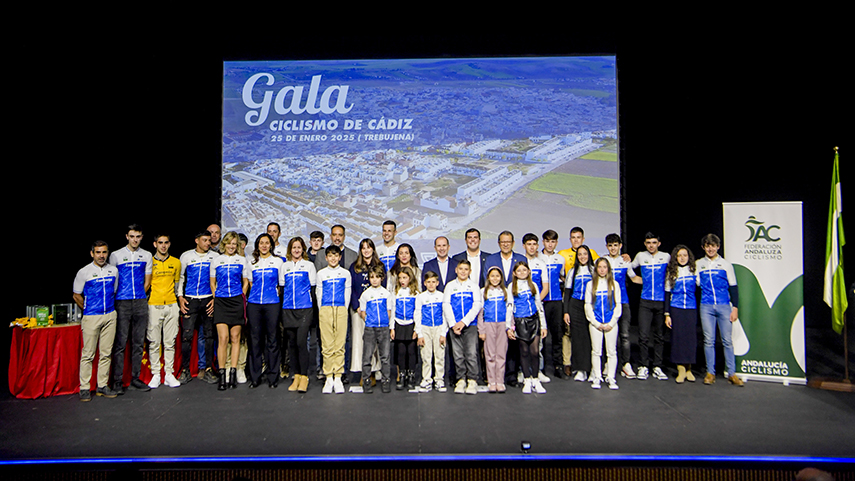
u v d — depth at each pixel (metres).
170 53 6.50
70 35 6.14
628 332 4.58
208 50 6.55
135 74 6.45
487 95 6.50
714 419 3.49
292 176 6.49
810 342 5.81
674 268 4.44
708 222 6.60
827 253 4.52
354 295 4.42
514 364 4.41
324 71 6.52
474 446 3.03
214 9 6.26
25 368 4.03
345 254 4.66
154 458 2.88
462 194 6.46
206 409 3.74
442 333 4.14
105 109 6.38
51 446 3.05
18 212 6.05
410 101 6.49
